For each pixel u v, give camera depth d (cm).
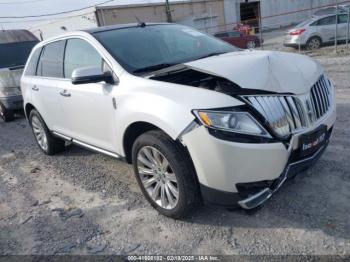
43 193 432
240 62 312
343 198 324
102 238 322
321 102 324
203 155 273
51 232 342
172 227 322
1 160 586
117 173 457
